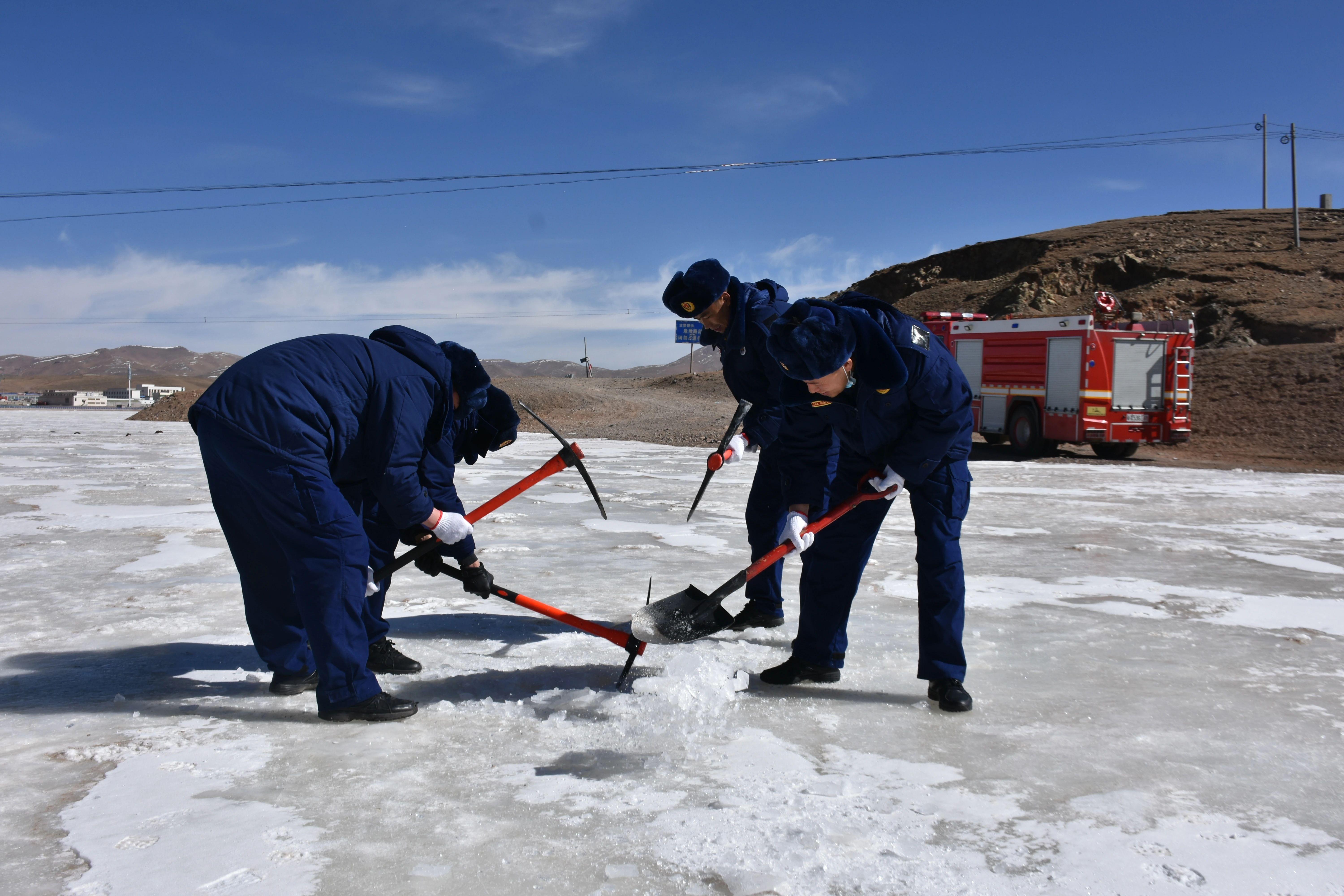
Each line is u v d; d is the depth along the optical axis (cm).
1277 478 1294
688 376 5078
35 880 200
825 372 292
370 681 307
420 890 197
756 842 219
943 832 226
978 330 1822
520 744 286
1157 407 1609
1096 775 264
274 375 301
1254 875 207
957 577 323
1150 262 4025
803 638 352
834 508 341
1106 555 647
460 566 351
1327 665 380
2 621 438
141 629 424
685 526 766
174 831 224
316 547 299
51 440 2061
